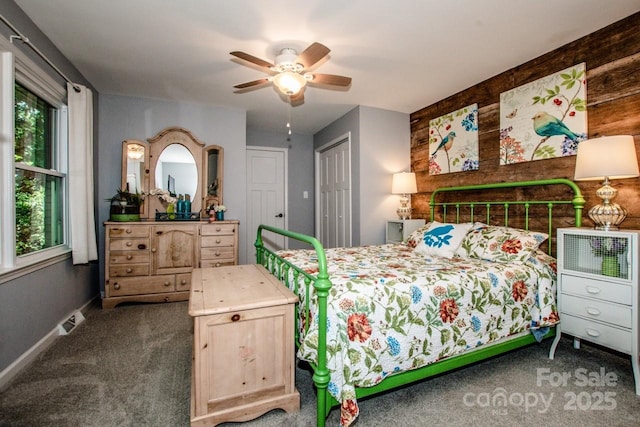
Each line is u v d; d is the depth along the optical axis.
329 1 1.87
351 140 3.93
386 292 1.54
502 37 2.27
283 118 4.34
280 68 2.27
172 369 1.93
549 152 2.47
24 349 1.97
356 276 1.70
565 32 2.21
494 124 2.94
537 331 2.00
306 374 1.94
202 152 3.68
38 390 1.70
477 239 2.47
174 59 2.61
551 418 1.50
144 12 1.98
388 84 3.12
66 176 2.62
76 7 1.93
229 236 3.41
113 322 2.70
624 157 1.82
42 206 2.36
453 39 2.30
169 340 2.34
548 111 2.48
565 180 2.31
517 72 2.72
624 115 2.05
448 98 3.45
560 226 2.42
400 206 3.88
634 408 1.57
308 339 1.43
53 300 2.35
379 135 3.83
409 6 1.91
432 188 3.66
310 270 1.88
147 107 3.52
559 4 1.90
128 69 2.79
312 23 2.09
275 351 1.50
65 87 2.56
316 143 5.21
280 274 2.14
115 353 2.13
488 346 1.83
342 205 4.30
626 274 1.75
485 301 1.77
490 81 2.97
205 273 2.04
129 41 2.32
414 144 3.93
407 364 1.52
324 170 4.95
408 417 1.51
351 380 1.38
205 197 3.68
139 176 3.44
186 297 3.28
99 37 2.27
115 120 3.41
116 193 3.41
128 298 3.09
